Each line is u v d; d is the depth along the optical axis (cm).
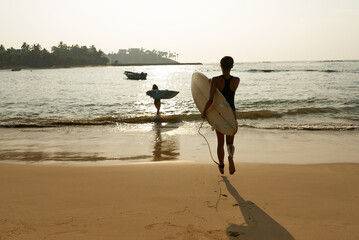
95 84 4403
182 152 652
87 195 370
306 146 696
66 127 1026
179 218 301
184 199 353
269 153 630
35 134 901
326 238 260
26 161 588
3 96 2475
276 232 271
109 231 273
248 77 5044
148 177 443
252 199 353
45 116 1373
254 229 277
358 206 331
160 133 898
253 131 895
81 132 929
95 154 646
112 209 325
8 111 1562
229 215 308
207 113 417
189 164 520
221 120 393
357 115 1215
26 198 362
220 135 432
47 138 838
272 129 924
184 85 4041
